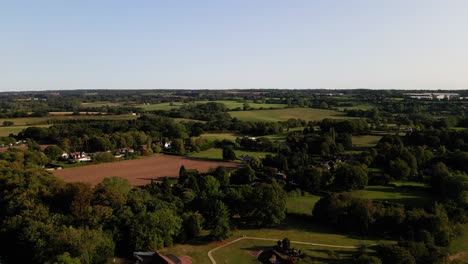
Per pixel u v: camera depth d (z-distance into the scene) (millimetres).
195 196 104188
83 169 162125
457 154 139125
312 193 123188
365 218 91625
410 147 160625
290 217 103625
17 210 87625
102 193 93250
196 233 88312
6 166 124625
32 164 146375
